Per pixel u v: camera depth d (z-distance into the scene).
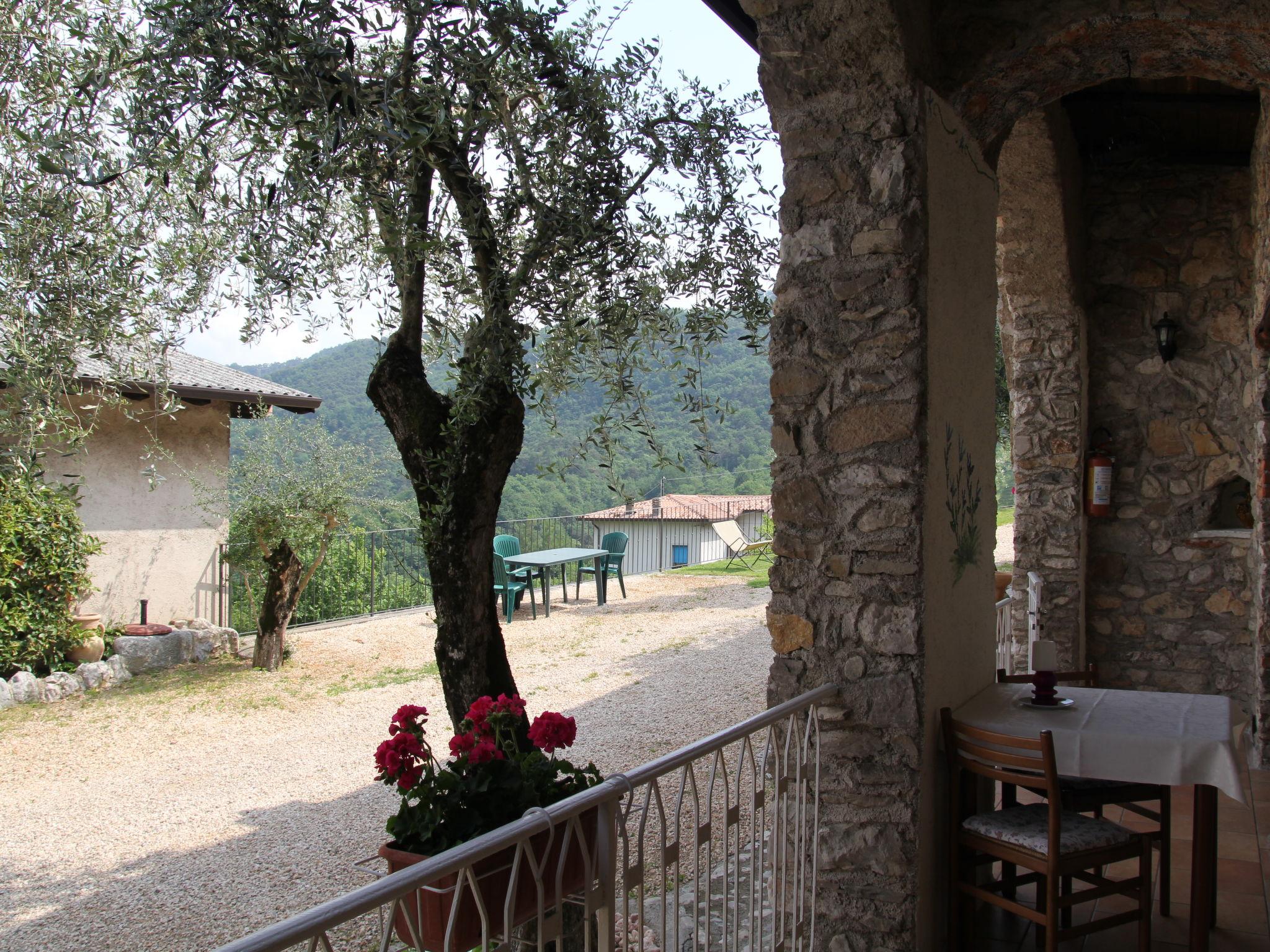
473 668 3.21
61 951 3.85
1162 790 2.98
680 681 8.05
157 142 2.15
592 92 2.61
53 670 8.07
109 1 2.65
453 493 3.11
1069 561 5.34
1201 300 5.39
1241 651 5.31
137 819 5.31
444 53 2.21
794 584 2.77
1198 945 2.56
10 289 2.51
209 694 7.93
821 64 2.65
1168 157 5.16
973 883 2.78
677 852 1.96
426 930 2.03
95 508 8.85
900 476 2.62
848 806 2.66
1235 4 2.57
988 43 2.82
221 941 3.87
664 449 3.09
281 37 2.06
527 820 1.55
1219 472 5.36
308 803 5.52
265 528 8.66
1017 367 5.40
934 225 2.72
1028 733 2.56
